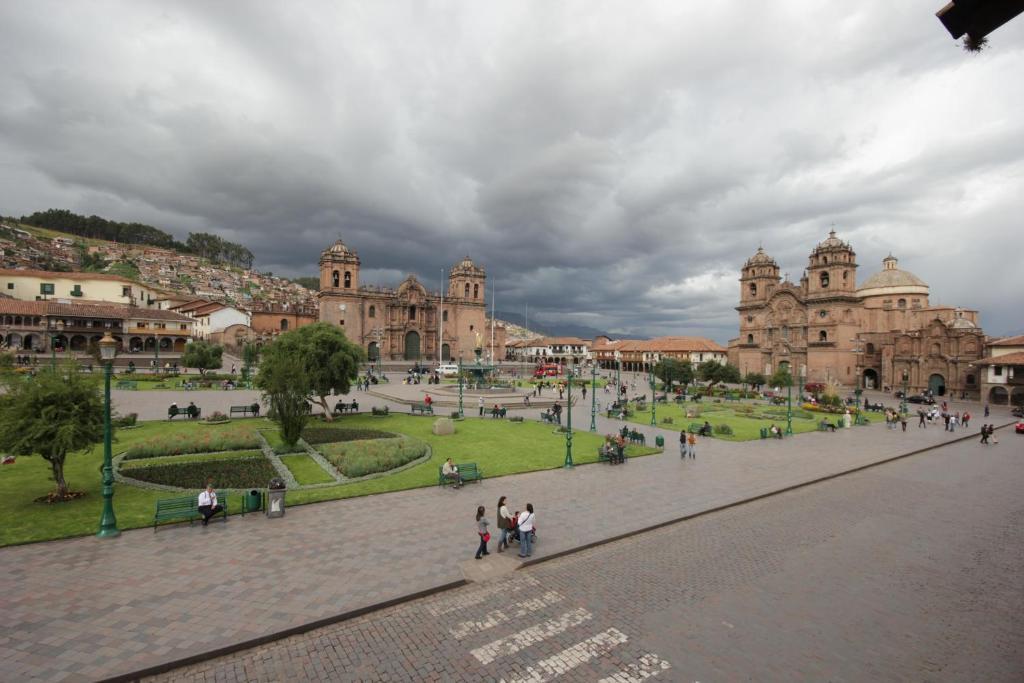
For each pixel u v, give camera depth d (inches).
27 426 727.1
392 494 850.1
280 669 395.9
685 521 770.8
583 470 1059.3
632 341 6166.3
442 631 454.3
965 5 252.7
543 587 542.3
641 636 450.0
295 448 1144.2
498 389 2635.3
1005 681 393.7
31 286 3784.5
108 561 566.6
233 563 568.7
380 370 3526.1
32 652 399.9
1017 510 847.1
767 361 3976.4
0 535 627.5
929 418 2026.3
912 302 3794.3
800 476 1051.3
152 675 384.8
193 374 2822.3
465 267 5049.2
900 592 544.4
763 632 459.5
